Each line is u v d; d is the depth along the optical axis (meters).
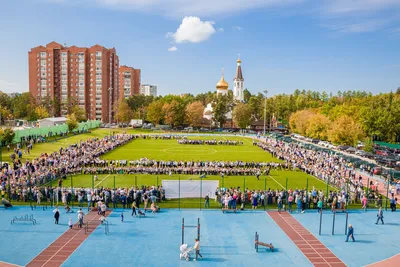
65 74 198.00
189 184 48.09
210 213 42.59
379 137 127.50
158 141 120.25
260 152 96.88
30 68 197.75
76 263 28.95
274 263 29.77
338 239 35.31
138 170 63.88
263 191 47.72
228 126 189.12
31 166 59.19
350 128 106.56
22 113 185.00
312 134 126.62
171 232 36.19
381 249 33.06
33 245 32.44
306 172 67.81
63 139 112.00
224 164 70.88
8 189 46.72
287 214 42.78
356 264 29.83
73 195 45.97
